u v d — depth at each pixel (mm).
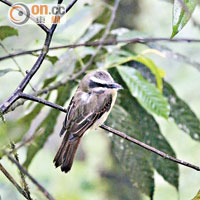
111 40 10148
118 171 16641
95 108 9234
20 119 9648
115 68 10430
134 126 9430
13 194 6688
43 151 18125
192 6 4906
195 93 16750
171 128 16094
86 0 11719
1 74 7527
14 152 6191
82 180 17297
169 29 16203
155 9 15883
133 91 9039
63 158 8398
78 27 12289
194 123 9984
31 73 7496
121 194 16062
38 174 17453
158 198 15195
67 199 16578
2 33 8438
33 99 7531
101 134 18297
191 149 16031
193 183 14789
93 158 17844
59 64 10328
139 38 10195
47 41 7371
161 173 9695
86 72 10102
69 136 8688
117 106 9664
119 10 13891
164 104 8906
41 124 10211
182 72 16828
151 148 7828
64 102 10461
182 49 16656
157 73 9492
